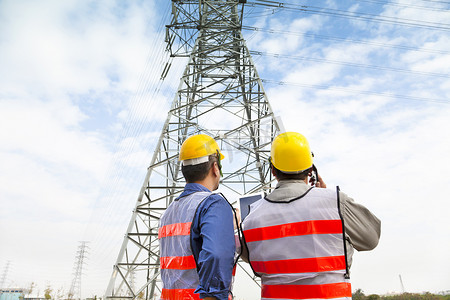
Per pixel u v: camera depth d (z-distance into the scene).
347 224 2.12
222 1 22.03
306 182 2.48
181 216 2.22
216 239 1.83
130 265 11.41
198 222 2.04
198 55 19.11
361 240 2.13
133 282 12.20
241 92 16.02
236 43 19.09
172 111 14.46
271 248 2.17
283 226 2.17
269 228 2.22
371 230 2.13
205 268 1.75
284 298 2.03
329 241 2.05
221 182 14.68
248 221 2.38
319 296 1.94
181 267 2.07
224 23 20.88
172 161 13.09
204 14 21.59
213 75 19.56
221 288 1.73
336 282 1.98
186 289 2.00
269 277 2.16
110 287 10.85
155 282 11.84
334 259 2.01
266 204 2.35
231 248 1.88
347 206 2.14
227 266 1.79
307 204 2.17
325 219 2.09
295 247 2.08
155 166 12.95
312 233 2.07
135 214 12.14
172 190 12.87
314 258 2.02
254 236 2.29
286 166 2.39
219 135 13.12
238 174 14.98
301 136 2.53
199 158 2.45
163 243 2.36
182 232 2.14
